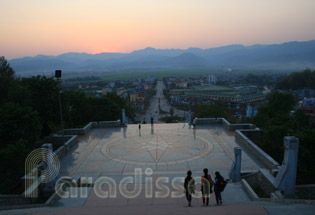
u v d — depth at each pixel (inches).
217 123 1428.4
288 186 521.0
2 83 1651.1
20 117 1099.3
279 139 1162.6
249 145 1002.7
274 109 2657.5
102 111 2054.6
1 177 866.1
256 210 380.2
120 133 1291.8
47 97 1528.1
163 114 6663.4
